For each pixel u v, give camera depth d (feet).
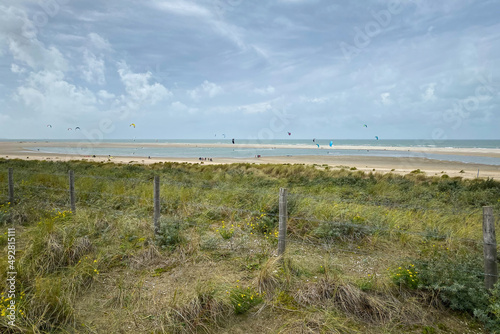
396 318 10.93
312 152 213.66
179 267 14.57
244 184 35.35
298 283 12.97
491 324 10.27
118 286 12.77
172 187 30.19
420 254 15.42
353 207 22.26
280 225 14.71
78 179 34.24
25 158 118.62
